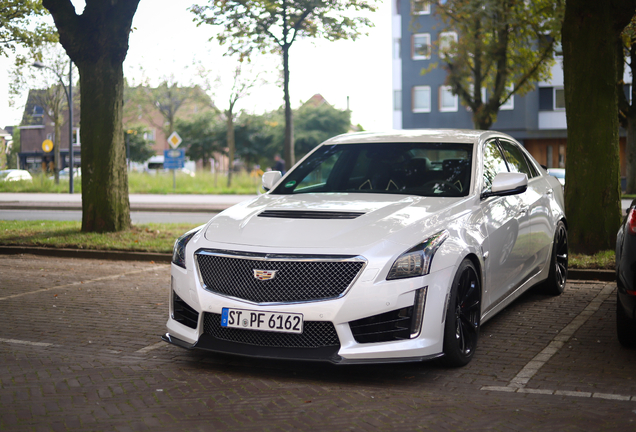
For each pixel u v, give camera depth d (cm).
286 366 468
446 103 4116
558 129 3950
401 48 4175
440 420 361
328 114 6178
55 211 2103
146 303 691
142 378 440
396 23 4238
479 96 2491
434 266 425
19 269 920
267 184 596
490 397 398
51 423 358
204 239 461
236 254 436
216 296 437
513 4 2186
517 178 508
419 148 575
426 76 4131
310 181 575
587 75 895
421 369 455
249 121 6406
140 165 6831
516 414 369
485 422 357
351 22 1884
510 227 544
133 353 503
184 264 468
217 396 403
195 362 479
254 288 427
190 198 2722
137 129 6769
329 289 416
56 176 3541
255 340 432
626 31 1380
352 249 418
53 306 674
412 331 417
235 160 6844
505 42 2323
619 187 910
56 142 4094
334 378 439
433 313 421
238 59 2011
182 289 460
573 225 910
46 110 4081
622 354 488
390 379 436
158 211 2106
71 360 484
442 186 529
